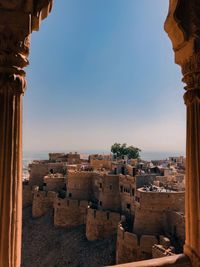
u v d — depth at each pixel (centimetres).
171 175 5175
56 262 4184
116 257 3531
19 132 573
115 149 10331
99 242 4156
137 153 10256
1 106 555
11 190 549
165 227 3478
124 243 3322
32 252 4672
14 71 565
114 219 4147
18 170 566
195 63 677
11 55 562
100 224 4238
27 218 5800
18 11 561
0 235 539
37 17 591
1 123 554
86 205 4909
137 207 3666
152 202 3525
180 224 3231
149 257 3089
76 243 4394
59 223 5016
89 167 6869
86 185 5469
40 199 5703
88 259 3903
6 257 536
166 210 3500
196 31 676
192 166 674
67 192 5547
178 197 3531
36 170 6856
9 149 551
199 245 651
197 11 684
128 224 4006
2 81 555
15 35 563
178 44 720
